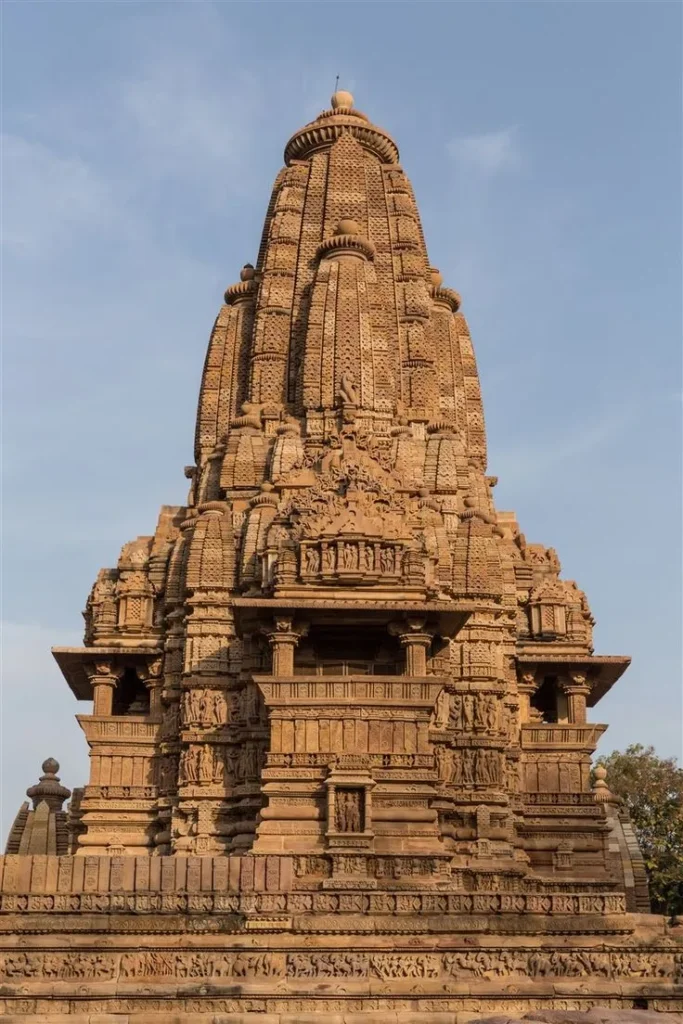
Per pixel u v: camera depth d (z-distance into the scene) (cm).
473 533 4081
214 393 4697
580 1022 2562
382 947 3011
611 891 3694
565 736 4138
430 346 4625
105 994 2880
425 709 3534
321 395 4266
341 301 4356
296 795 3438
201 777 3769
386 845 3400
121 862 3105
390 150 5062
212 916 3045
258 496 4084
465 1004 2933
